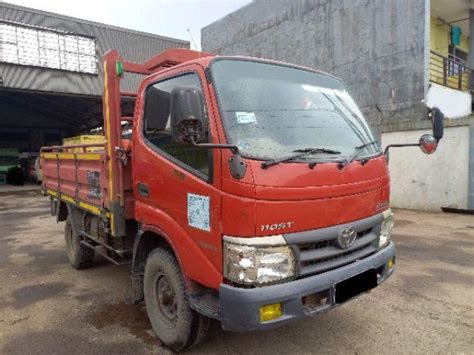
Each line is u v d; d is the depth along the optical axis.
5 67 17.78
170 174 3.12
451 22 15.88
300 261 2.66
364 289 3.04
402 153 11.65
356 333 3.66
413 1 11.56
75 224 5.61
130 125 4.19
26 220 10.73
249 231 2.51
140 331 3.78
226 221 2.60
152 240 3.71
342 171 2.96
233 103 2.84
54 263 6.18
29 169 24.30
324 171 2.83
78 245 5.61
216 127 2.69
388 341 3.51
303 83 3.48
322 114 3.36
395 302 4.39
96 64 20.59
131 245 4.30
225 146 2.48
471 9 14.71
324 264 2.81
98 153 4.32
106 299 4.61
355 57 13.31
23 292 4.87
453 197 10.61
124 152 3.92
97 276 5.48
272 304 2.53
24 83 18.38
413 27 11.61
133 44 21.97
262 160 2.61
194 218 2.88
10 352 3.40
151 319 3.56
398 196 11.83
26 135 27.31
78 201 5.20
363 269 3.03
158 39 23.00
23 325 3.93
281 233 2.60
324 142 3.13
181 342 3.22
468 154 10.23
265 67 3.29
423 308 4.22
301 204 2.67
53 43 19.17
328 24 14.23
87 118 25.61
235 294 2.51
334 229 2.85
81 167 4.98
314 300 2.77
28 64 18.41
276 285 2.55
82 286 5.07
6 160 25.05
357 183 3.06
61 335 3.71
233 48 18.86
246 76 3.10
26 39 18.34
